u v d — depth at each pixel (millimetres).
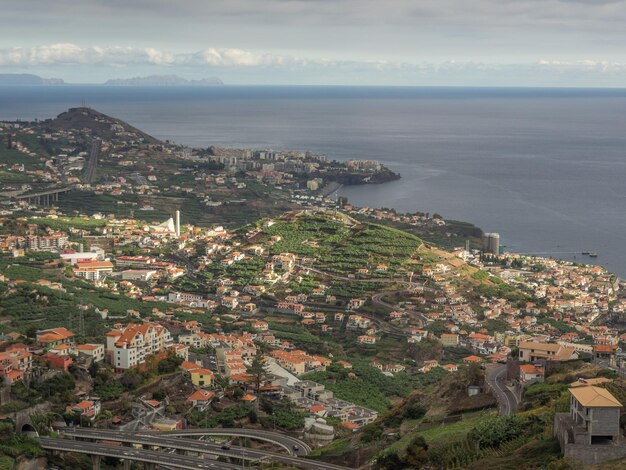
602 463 144750
